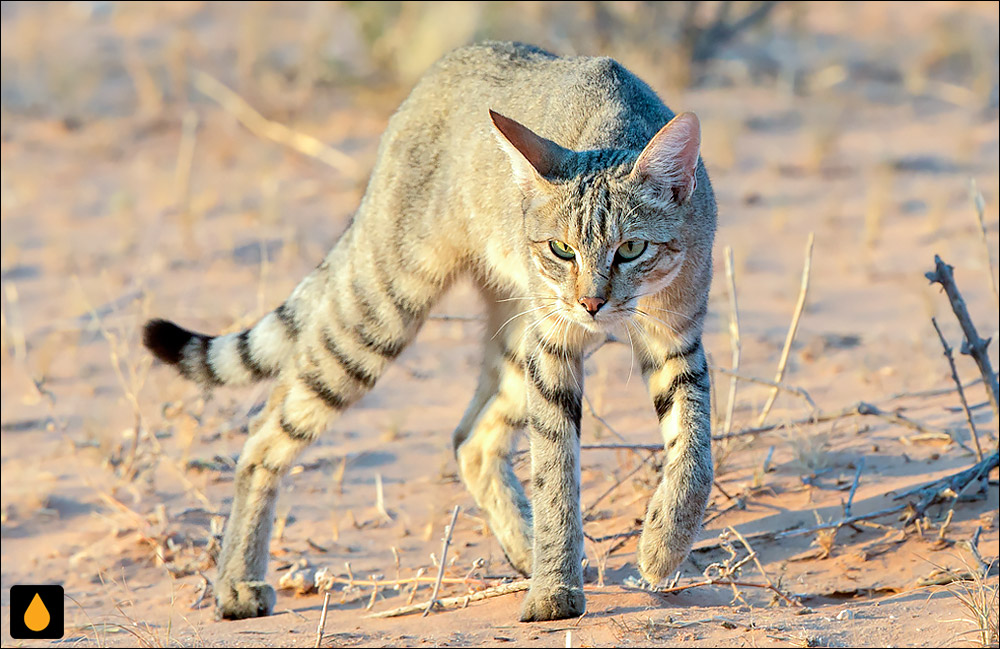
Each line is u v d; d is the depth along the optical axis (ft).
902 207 67.36
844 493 36.45
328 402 35.63
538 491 29.76
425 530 38.93
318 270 36.76
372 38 89.56
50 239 68.59
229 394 50.44
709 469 29.50
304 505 41.29
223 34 105.40
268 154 80.48
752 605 30.45
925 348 49.65
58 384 52.29
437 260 35.24
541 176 29.48
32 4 113.19
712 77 90.22
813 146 75.56
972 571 29.43
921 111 84.12
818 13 105.91
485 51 35.86
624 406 46.96
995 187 68.80
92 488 43.60
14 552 39.68
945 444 38.42
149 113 88.53
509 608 30.45
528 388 30.45
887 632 26.37
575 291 29.09
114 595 36.27
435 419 47.85
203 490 42.86
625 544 35.55
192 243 66.49
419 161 35.14
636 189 28.91
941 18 101.45
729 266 41.52
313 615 32.78
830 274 59.62
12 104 91.25
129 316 58.29
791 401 45.06
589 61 33.78
